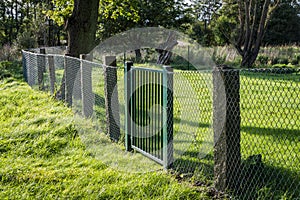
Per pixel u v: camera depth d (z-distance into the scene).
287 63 18.59
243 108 5.61
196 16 36.50
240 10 22.59
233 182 3.15
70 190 3.30
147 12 21.55
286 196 3.09
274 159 3.88
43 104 7.15
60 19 11.11
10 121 5.71
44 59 8.78
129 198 3.13
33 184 3.42
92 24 7.75
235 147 3.15
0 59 18.50
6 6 38.53
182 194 3.15
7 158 4.12
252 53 19.20
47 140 4.71
